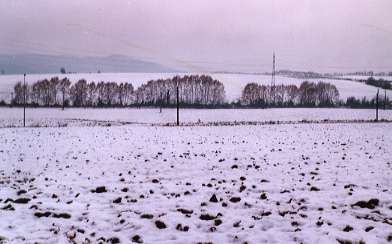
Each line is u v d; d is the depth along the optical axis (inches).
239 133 1307.8
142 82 6328.7
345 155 791.7
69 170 697.0
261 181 574.2
